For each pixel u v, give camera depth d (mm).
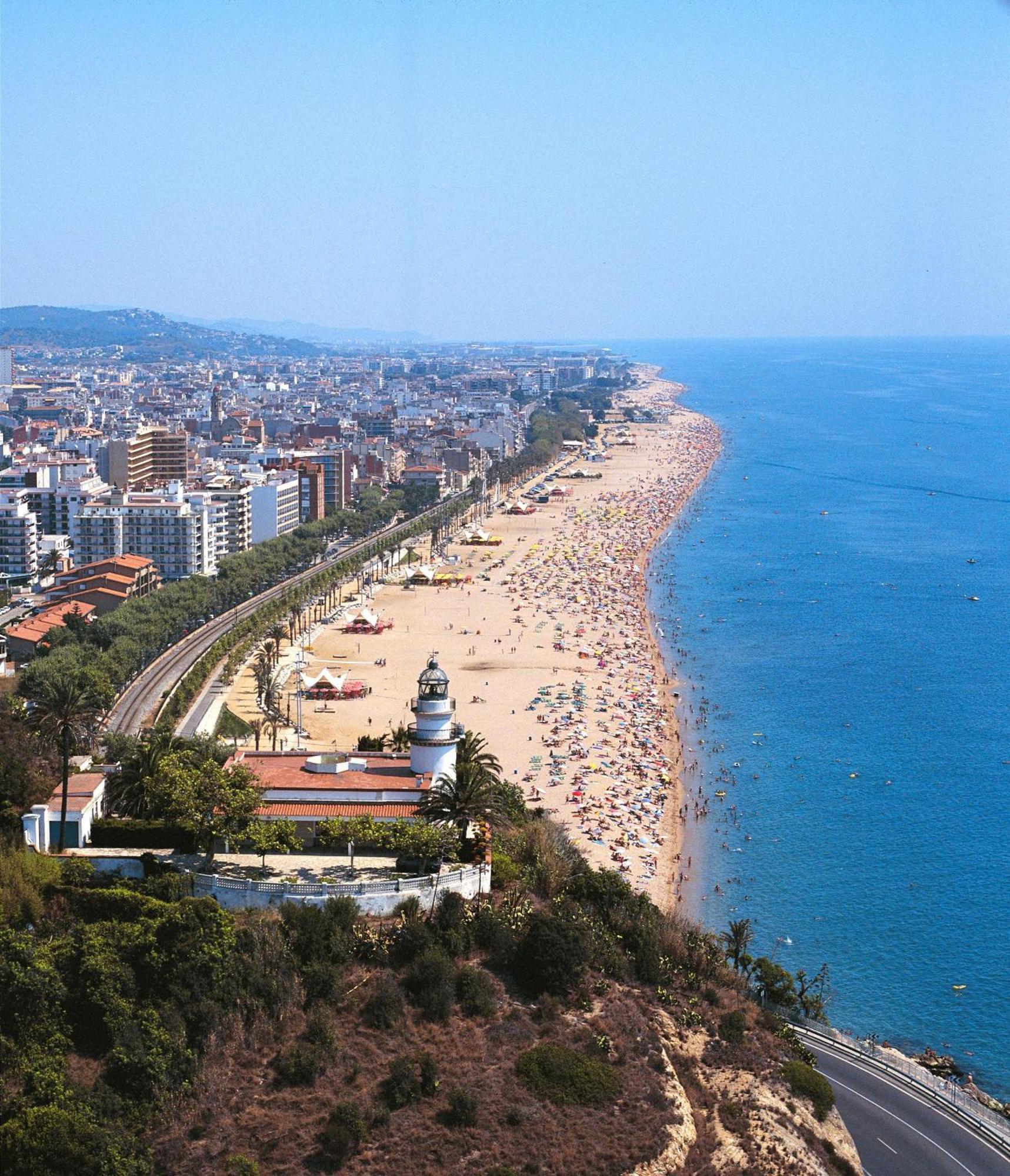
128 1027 191000
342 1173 184500
